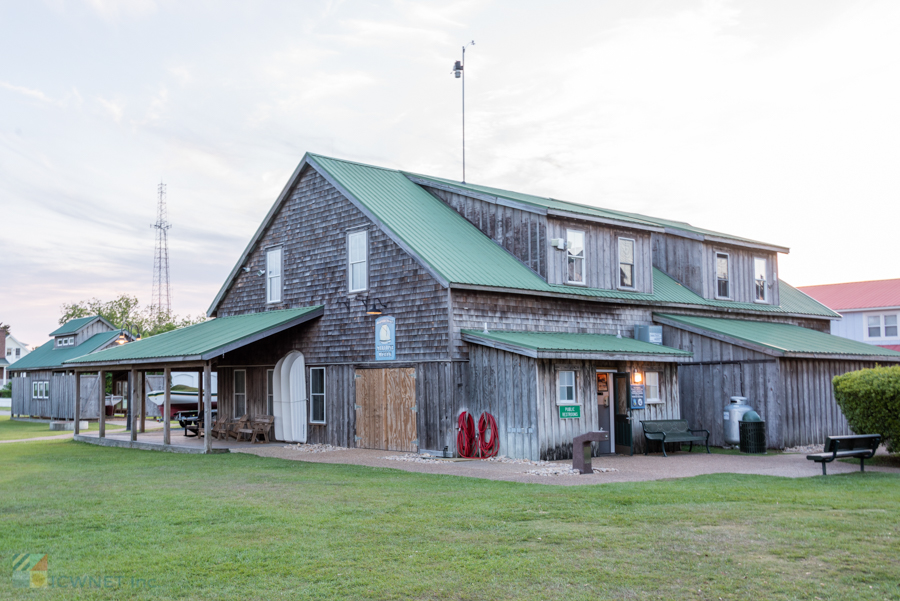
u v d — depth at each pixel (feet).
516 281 59.77
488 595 20.12
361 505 32.73
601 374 60.08
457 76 84.84
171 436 82.48
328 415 66.90
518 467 48.32
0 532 28.14
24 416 146.30
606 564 22.74
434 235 63.05
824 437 65.67
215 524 29.09
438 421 56.13
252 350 76.54
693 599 19.72
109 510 32.50
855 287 141.69
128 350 75.20
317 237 69.92
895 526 27.22
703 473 44.65
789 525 27.43
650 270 72.18
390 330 60.80
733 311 79.15
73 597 20.22
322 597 20.12
